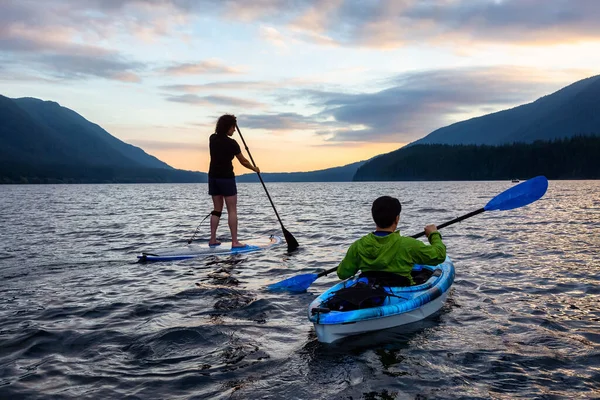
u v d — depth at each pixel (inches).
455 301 206.5
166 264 311.6
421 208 880.9
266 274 273.4
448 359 139.8
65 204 1275.8
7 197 1943.9
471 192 2121.1
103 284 252.8
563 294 216.5
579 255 320.8
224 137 349.7
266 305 203.0
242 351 148.6
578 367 133.1
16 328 174.6
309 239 434.3
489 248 355.9
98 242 435.8
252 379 127.1
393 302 170.7
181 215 800.9
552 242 384.8
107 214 836.6
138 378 128.3
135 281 259.1
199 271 285.0
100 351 149.7
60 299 219.9
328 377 127.8
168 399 115.5
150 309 199.5
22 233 514.6
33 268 302.7
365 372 130.9
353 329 159.9
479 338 158.2
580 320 177.3
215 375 129.9
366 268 182.5
